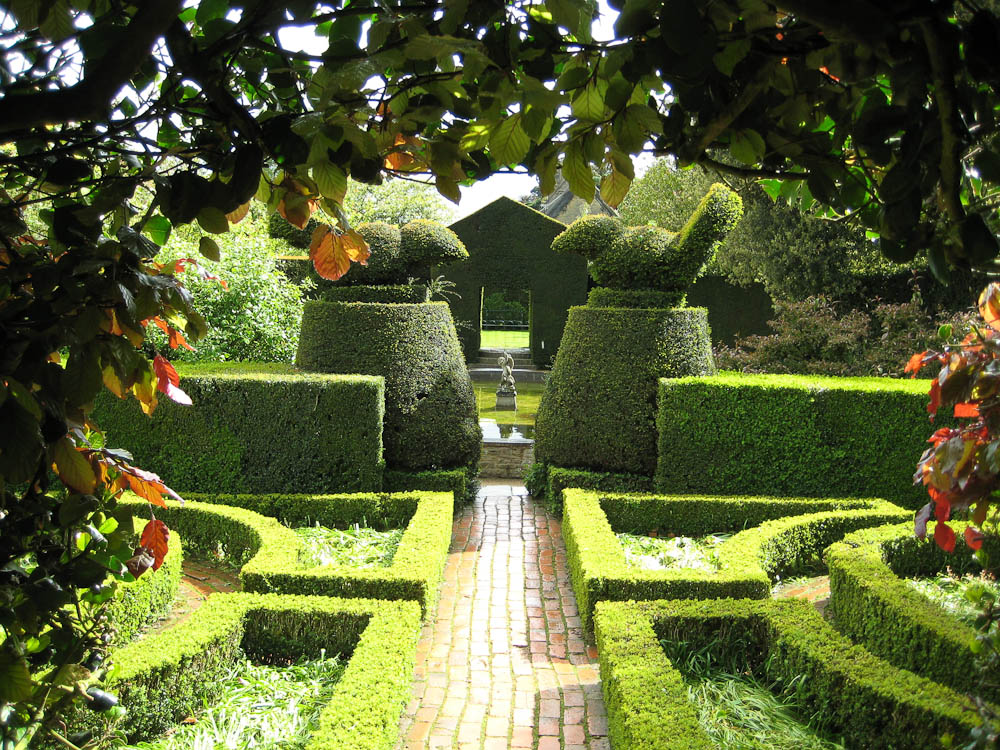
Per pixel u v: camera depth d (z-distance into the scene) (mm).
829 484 7637
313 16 1510
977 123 1612
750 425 7723
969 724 3297
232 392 7727
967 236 1493
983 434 2809
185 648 4094
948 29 1313
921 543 5883
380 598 5465
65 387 1494
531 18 1646
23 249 1789
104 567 1769
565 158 1807
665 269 8469
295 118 1562
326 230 1965
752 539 6238
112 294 1481
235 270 10078
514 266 20906
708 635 4746
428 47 1317
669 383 7844
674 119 1762
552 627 5715
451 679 4906
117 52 1213
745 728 3912
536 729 4312
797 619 4613
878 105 1679
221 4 1710
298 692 4359
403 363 8305
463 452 8594
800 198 2357
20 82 1592
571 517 6859
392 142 1812
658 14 1442
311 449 7742
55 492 2039
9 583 1615
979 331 3020
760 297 18922
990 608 2992
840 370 10898
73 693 1842
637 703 3723
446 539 6879
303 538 6809
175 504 6973
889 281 14938
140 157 1749
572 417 8391
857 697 3750
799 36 1549
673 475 7887
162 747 3729
